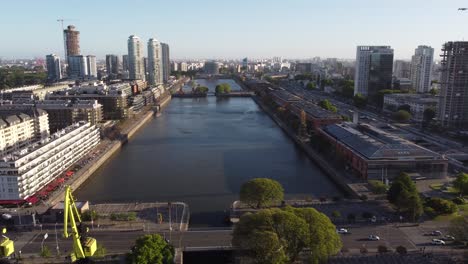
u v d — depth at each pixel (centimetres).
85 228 18188
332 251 19750
